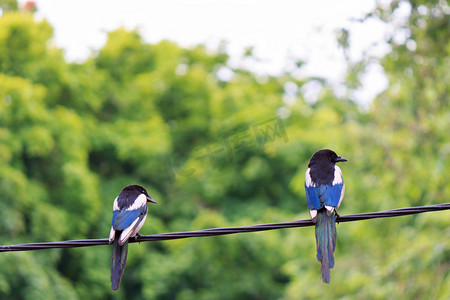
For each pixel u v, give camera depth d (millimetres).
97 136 23375
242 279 21984
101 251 21500
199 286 22344
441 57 13812
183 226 23703
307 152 24453
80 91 23422
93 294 21078
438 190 14406
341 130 17859
